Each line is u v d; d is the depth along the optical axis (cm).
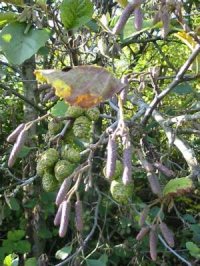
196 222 69
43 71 24
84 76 24
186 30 30
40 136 65
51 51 53
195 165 34
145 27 33
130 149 26
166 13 28
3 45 30
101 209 65
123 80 31
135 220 57
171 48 81
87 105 24
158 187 28
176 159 64
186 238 68
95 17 44
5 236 78
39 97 67
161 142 63
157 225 29
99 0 66
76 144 33
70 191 29
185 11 77
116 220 67
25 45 30
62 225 28
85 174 38
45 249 74
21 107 80
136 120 43
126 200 28
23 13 31
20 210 74
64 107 35
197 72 35
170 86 35
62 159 30
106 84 24
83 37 53
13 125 75
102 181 64
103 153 58
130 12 27
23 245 63
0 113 75
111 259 66
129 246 65
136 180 70
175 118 39
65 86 23
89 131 32
